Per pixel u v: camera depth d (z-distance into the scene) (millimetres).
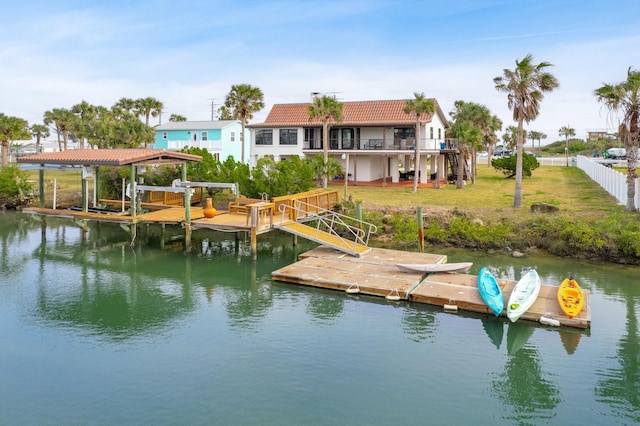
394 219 26344
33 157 27438
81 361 12453
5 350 13117
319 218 23141
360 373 11758
